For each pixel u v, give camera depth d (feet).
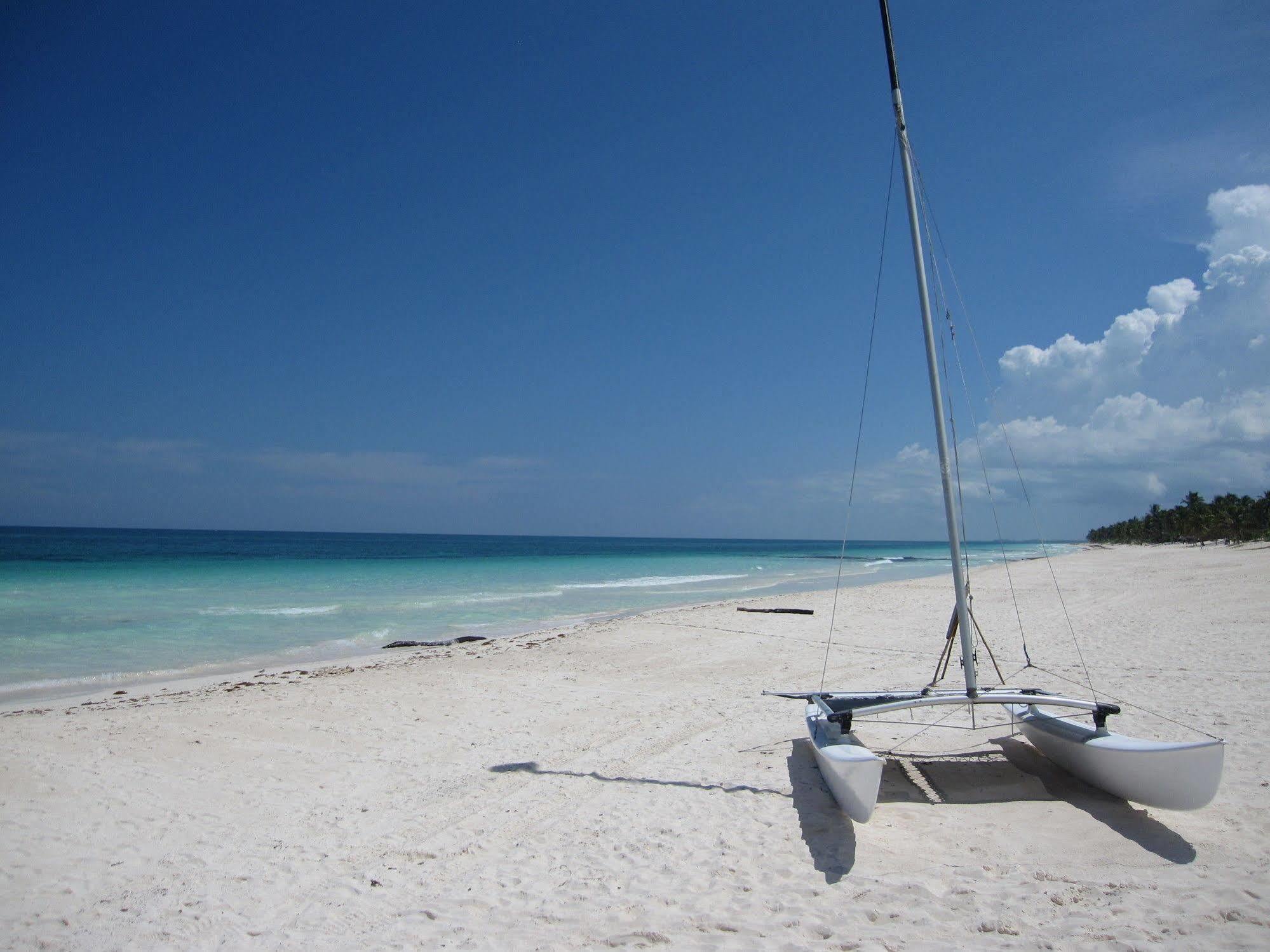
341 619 68.08
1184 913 12.85
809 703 25.48
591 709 31.07
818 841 16.75
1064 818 17.35
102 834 18.33
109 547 222.48
